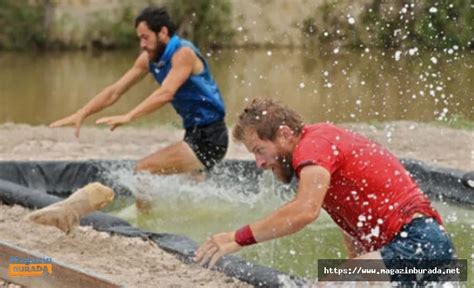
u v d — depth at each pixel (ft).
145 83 114.21
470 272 39.27
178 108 53.62
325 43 143.02
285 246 45.11
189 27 148.56
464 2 130.82
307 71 122.11
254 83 113.29
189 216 51.75
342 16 141.79
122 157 63.87
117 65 132.05
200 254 31.30
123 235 42.42
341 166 31.40
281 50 143.64
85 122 88.58
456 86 104.78
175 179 53.31
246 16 149.38
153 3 149.59
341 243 45.47
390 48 136.26
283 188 55.62
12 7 146.41
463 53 129.18
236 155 62.39
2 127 76.18
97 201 42.86
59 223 42.42
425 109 90.58
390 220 31.60
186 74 52.26
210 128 53.42
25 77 120.37
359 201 31.73
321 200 30.45
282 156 31.60
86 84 114.83
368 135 72.18
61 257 39.24
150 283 36.17
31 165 56.95
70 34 147.84
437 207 53.16
